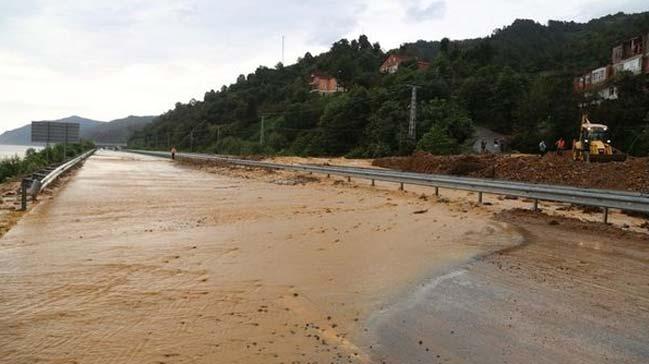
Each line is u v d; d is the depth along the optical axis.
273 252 9.50
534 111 64.25
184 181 27.14
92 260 8.72
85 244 10.06
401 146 54.78
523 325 5.80
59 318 5.90
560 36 138.38
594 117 54.25
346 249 9.78
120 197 18.58
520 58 103.75
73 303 6.44
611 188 20.03
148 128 186.25
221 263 8.62
